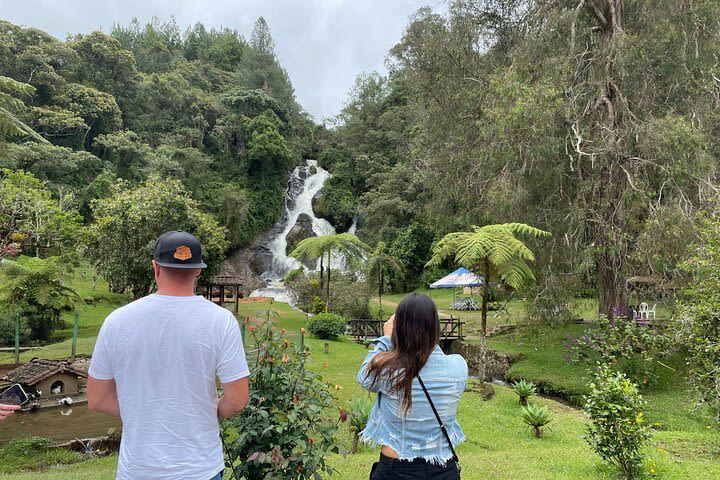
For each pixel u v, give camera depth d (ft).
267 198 140.15
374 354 7.44
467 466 18.17
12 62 114.83
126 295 79.36
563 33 42.22
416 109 68.69
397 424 7.08
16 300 49.78
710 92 38.83
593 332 38.52
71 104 121.70
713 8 37.81
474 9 52.95
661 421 29.17
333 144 172.04
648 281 39.04
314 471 10.77
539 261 42.24
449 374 7.19
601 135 39.14
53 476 17.89
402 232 113.60
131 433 6.10
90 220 109.50
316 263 122.62
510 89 39.27
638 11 40.34
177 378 6.15
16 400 9.57
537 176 40.34
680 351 38.19
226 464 11.51
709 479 15.85
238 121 152.66
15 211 58.13
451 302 90.89
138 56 185.88
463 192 52.21
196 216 63.62
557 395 37.37
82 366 35.70
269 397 10.78
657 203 36.11
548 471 17.38
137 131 145.07
